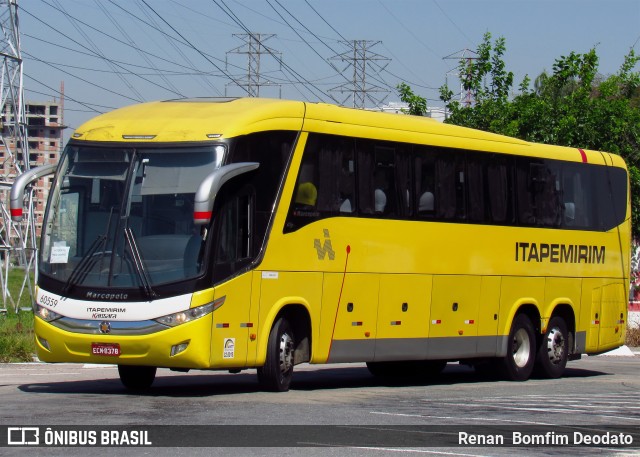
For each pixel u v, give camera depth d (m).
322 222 16.92
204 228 14.93
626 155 40.53
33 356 25.89
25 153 40.34
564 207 22.69
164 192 15.18
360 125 17.81
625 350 33.88
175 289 14.80
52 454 10.16
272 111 16.19
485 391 18.14
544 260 22.05
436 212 19.34
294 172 16.39
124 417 12.58
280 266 16.12
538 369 22.25
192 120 15.68
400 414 13.64
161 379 20.14
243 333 15.52
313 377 21.94
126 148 15.54
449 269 19.61
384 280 18.20
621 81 41.81
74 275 15.20
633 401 16.39
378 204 18.08
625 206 24.62
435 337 19.38
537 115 40.31
